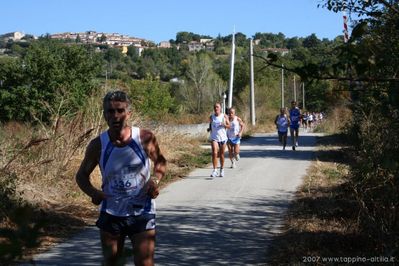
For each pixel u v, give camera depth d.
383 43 3.28
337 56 3.09
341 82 3.37
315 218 7.41
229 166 14.65
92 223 7.70
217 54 96.38
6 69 29.22
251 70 37.97
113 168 3.80
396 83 3.10
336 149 17.86
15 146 9.91
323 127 36.81
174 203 9.27
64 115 11.42
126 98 3.84
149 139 3.91
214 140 12.51
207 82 63.66
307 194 9.66
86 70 29.27
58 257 5.98
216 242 6.59
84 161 3.94
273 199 9.48
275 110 50.31
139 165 3.83
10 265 2.07
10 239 1.81
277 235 6.85
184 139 19.25
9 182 7.97
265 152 19.08
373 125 6.89
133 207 3.79
